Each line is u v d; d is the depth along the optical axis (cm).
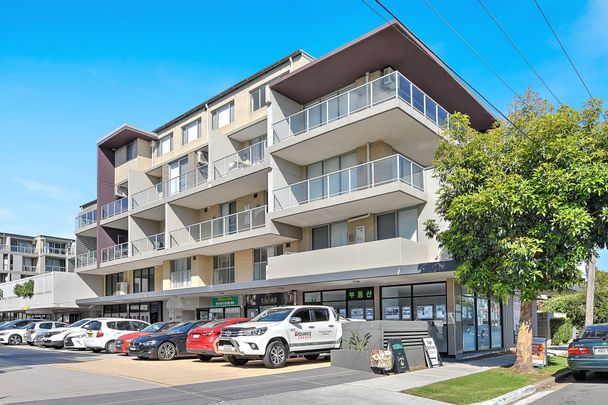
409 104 2230
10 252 8594
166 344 1950
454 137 1730
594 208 1466
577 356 1465
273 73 3014
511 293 1555
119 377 1417
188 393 1134
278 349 1595
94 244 4588
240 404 1016
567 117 1538
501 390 1256
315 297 2609
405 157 2484
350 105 2391
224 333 1636
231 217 3078
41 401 1041
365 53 2333
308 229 2719
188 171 3447
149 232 3853
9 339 3297
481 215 1513
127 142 4112
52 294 4156
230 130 3231
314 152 2605
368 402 1065
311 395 1120
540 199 1443
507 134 1648
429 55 2338
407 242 2155
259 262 2964
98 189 4134
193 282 3241
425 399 1120
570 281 1523
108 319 2462
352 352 1536
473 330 2294
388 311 2314
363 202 2298
